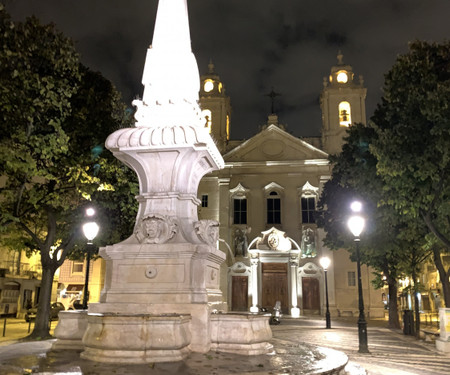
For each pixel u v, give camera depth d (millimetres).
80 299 32188
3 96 12367
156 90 9859
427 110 13492
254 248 39469
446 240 14719
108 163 16750
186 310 7676
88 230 13258
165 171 9148
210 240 9203
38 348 8016
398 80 15773
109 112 17641
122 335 6496
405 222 19047
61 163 15648
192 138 8836
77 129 16172
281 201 40562
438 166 14094
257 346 7645
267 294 38188
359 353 14102
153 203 9008
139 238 8625
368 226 20938
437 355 14078
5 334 18547
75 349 7840
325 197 26828
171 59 10031
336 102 42969
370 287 37969
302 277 38406
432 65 14992
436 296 40125
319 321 32688
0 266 29484
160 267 8297
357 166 19672
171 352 6633
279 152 41500
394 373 9930
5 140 12367
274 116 42656
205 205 41094
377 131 15719
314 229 39438
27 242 20125
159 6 10578
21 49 12875
